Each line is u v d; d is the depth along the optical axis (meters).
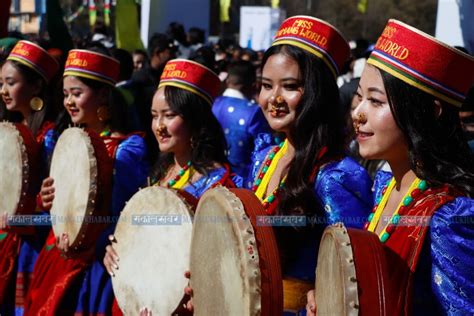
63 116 5.28
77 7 18.55
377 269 2.27
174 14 11.66
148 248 3.79
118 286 4.05
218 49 11.10
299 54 3.18
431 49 2.41
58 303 4.57
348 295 2.23
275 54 3.23
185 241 3.52
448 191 2.41
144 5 10.91
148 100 6.64
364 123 2.52
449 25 6.36
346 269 2.26
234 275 2.71
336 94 3.23
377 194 2.84
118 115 4.86
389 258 2.35
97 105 4.83
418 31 2.43
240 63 6.88
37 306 4.75
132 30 9.10
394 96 2.44
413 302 2.37
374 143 2.50
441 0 6.37
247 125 6.38
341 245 2.30
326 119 3.18
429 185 2.47
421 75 2.42
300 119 3.16
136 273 3.88
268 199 3.22
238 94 6.80
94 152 4.36
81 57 4.82
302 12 20.80
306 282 3.14
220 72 8.71
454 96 2.45
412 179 2.57
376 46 2.53
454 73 2.43
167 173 4.23
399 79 2.44
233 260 2.71
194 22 11.74
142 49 9.12
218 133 4.09
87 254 4.55
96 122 4.87
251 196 2.82
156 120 4.08
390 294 2.25
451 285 2.29
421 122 2.43
